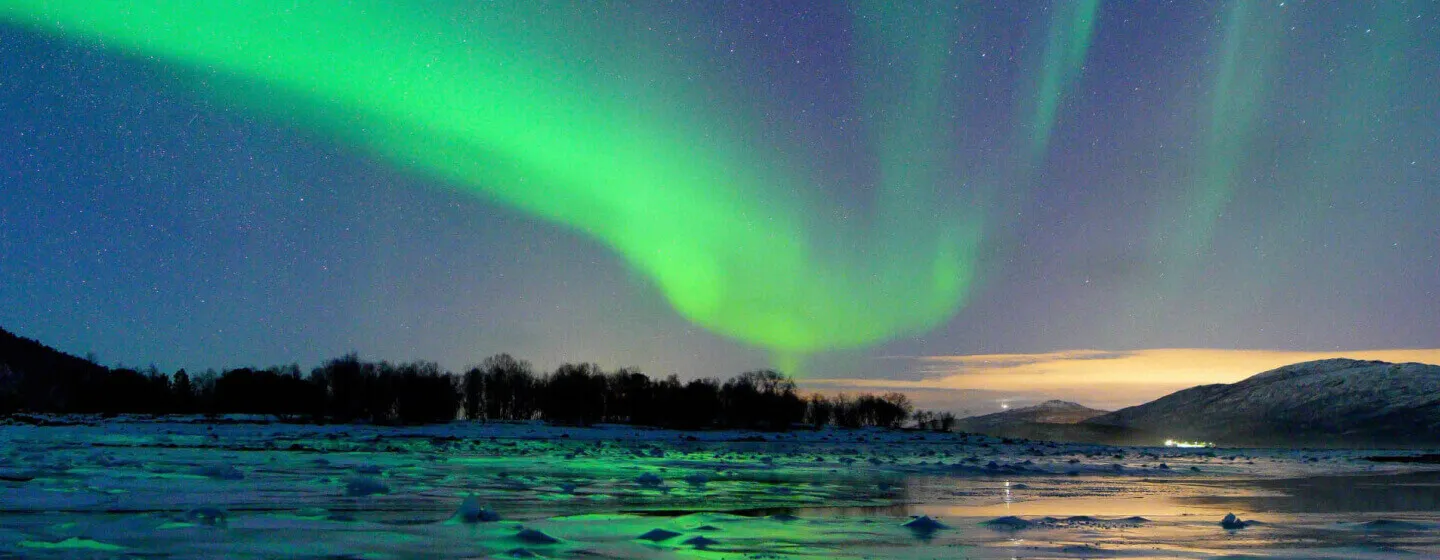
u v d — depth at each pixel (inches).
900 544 540.4
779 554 495.2
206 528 541.6
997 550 521.0
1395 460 2534.5
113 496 699.4
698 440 3090.6
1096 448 3944.4
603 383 4313.5
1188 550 527.8
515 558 459.5
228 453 1323.8
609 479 1002.7
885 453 2150.6
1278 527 645.3
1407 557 507.5
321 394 3868.1
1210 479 1320.1
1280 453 3555.6
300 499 713.6
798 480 1086.4
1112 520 678.5
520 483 925.8
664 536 546.3
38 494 700.7
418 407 3673.7
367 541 503.2
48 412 3964.1
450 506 681.6
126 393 4126.5
